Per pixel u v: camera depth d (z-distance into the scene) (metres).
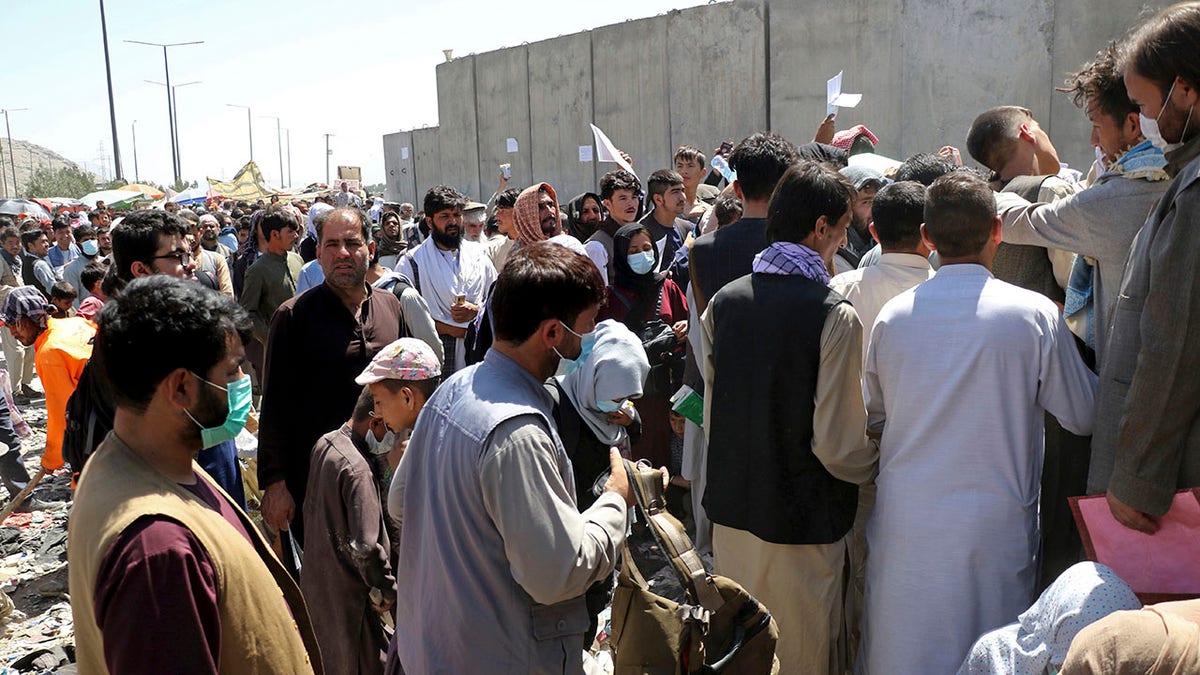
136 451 1.77
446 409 2.19
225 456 3.87
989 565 2.71
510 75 23.28
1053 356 2.67
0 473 6.36
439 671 2.13
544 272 2.14
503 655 2.08
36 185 80.25
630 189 5.85
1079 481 3.07
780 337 2.87
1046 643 2.27
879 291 3.35
